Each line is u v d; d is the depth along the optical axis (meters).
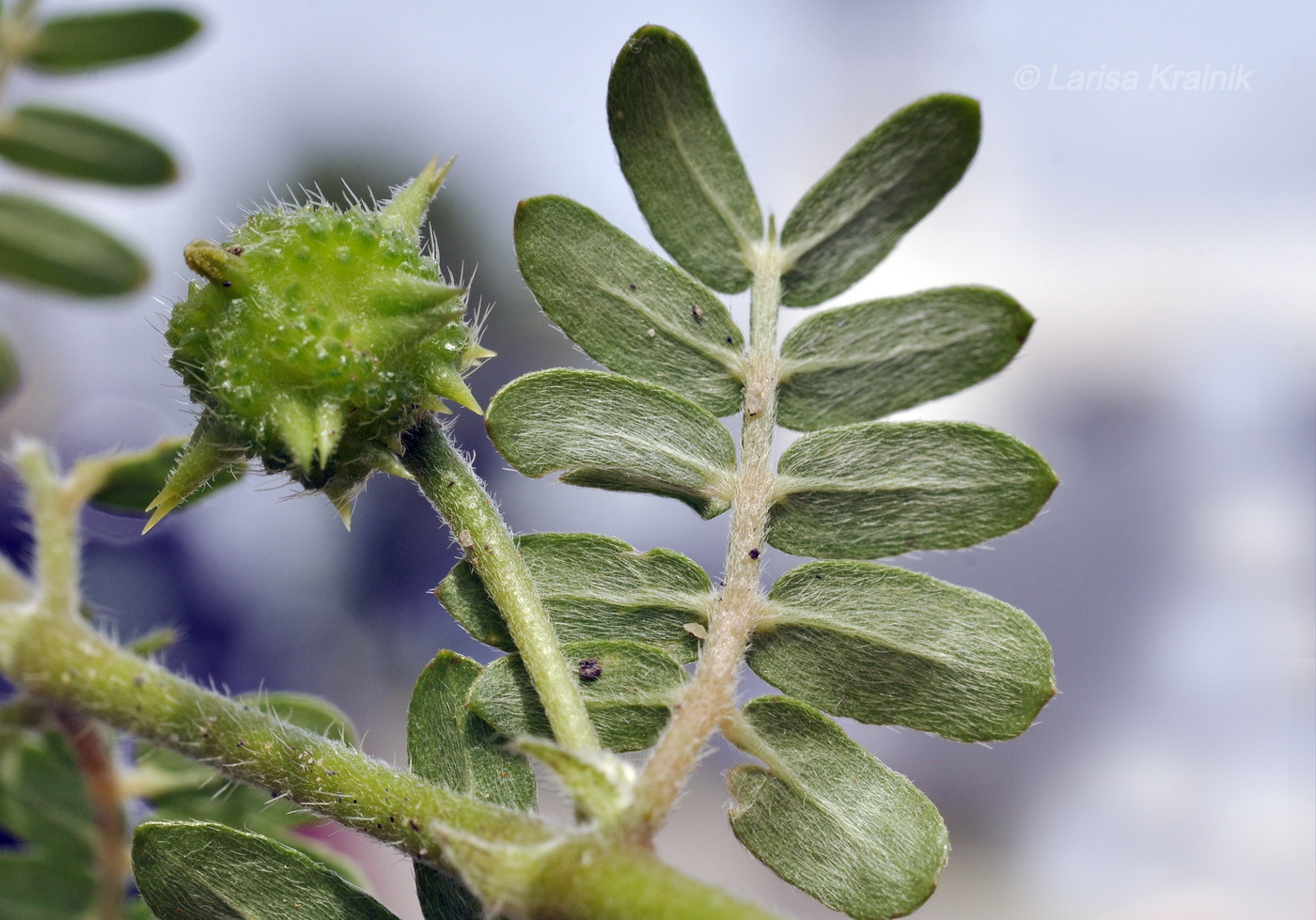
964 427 0.11
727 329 0.11
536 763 0.11
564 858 0.10
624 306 0.11
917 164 0.11
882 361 0.11
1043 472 0.11
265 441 0.11
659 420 0.11
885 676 0.11
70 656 0.10
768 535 0.11
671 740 0.10
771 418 0.11
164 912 0.10
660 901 0.10
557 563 0.11
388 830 0.10
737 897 0.10
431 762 0.11
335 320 0.10
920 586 0.11
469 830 0.10
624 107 0.11
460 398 0.11
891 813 0.11
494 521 0.11
